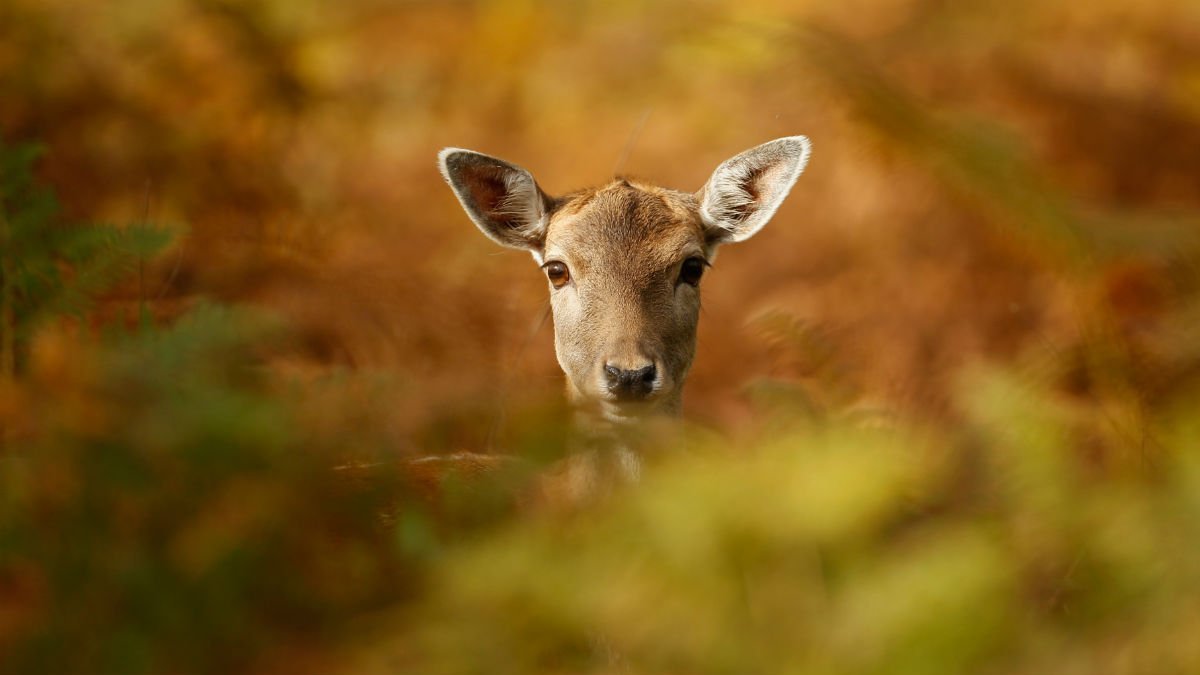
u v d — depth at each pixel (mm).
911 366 14305
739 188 12344
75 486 5773
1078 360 9062
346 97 20547
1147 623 5867
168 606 5738
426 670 5836
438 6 23547
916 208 16641
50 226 8820
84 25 17312
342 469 6723
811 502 6219
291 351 10070
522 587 6027
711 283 17703
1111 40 19672
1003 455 7098
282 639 5980
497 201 12305
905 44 20062
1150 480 7340
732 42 21609
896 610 5664
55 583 5742
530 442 6664
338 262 13852
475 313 13383
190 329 6387
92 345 6520
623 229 11477
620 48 22641
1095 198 16766
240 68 18297
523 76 22641
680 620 5953
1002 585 6055
